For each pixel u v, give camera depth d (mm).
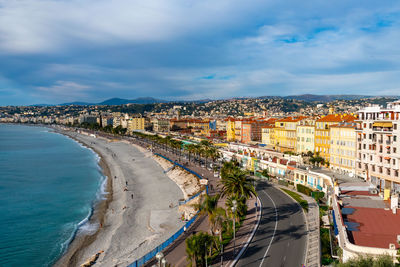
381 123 78375
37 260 66188
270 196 87750
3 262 65250
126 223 85062
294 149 131500
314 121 120250
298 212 72688
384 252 36500
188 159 168375
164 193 114750
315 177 89438
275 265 47625
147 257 51594
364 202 57031
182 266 48531
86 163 192250
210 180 112688
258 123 191125
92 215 94812
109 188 128750
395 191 73375
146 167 168250
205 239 46906
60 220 90625
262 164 122625
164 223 83500
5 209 100750
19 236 78938
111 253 66625
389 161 76000
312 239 56688
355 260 34594
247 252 52656
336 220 49094
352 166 90750
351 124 96312
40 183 138000
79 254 68000
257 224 65688
